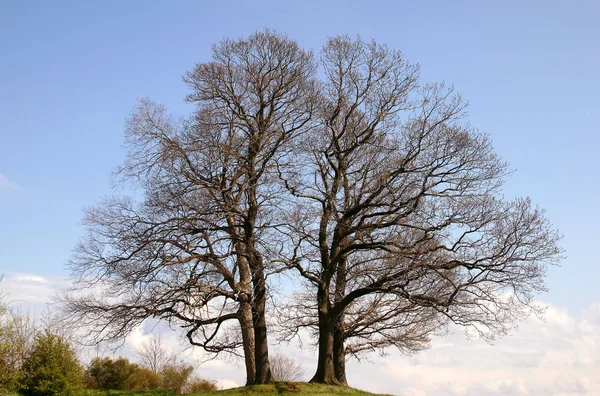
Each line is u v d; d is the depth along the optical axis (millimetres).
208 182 24797
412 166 24328
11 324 24469
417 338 27812
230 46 25891
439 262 23922
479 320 24047
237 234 24969
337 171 26438
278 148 25141
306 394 22859
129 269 23375
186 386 37844
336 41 26109
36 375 24609
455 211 23234
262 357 25203
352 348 27969
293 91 25734
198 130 24500
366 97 25953
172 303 24203
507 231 23234
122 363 33344
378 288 24031
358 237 24875
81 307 23953
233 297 24328
